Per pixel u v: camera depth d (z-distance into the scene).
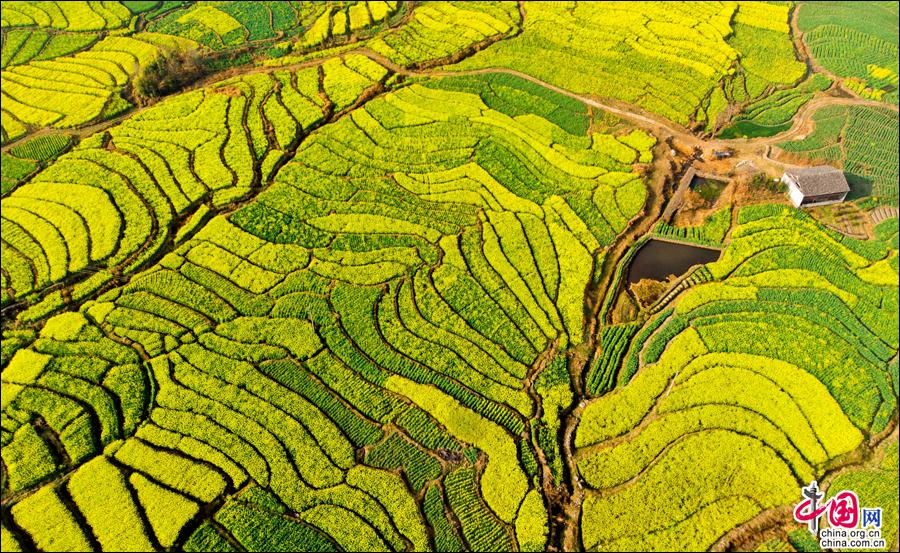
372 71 67.56
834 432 40.12
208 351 43.06
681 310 46.91
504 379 42.22
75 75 66.44
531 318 45.94
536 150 59.28
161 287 46.91
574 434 40.16
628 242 51.88
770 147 60.12
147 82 63.41
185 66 66.12
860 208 54.91
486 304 46.53
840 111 64.19
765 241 51.59
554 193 55.25
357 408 40.50
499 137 60.34
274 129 60.50
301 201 53.91
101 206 52.53
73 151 58.00
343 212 53.03
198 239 50.50
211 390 40.88
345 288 47.16
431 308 46.19
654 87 66.44
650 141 59.81
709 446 39.09
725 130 62.41
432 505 36.47
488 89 66.25
